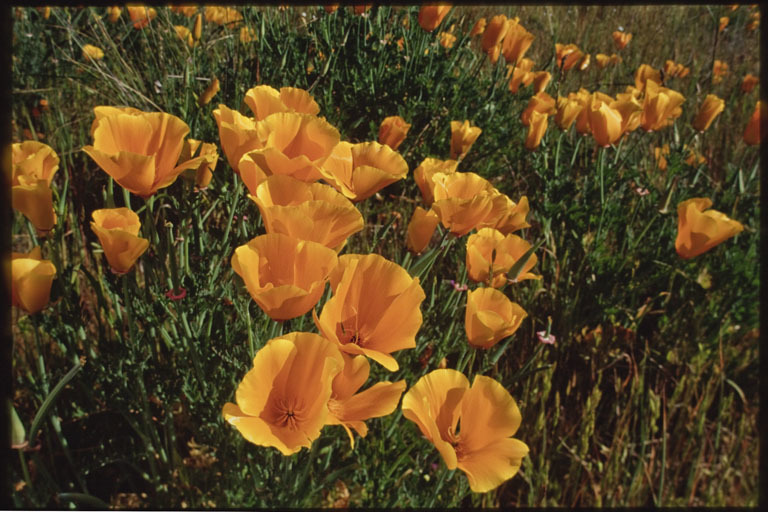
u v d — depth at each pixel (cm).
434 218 154
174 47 311
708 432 206
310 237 117
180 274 158
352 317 121
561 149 308
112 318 169
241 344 146
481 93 358
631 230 277
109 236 116
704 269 253
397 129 227
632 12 645
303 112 180
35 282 110
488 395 117
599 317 245
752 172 306
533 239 296
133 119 126
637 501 187
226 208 206
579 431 207
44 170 128
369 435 167
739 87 488
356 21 322
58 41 363
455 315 179
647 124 277
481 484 108
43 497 132
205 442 152
